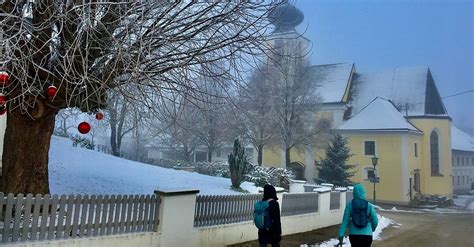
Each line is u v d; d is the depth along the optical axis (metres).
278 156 39.22
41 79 6.26
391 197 40.03
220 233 8.81
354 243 6.29
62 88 6.41
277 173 23.86
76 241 6.09
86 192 11.72
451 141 45.28
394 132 41.50
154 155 47.62
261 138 31.89
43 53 5.99
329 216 14.85
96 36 5.87
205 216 8.59
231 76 7.76
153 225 7.34
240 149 18.70
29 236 5.75
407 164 40.25
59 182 12.43
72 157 18.78
